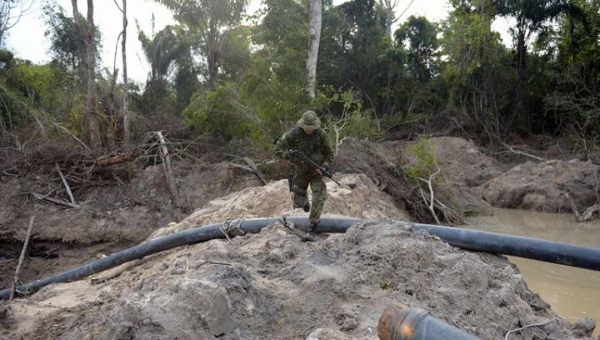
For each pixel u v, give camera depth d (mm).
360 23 33125
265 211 10094
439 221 14930
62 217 14867
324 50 32594
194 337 3900
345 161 15945
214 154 18594
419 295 4609
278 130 16484
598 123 24344
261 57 18859
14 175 15938
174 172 16859
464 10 29844
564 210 16578
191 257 6664
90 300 6242
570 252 6160
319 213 6789
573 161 18484
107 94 20094
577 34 26875
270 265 5625
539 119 29219
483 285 4949
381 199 14297
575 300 7453
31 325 5430
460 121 29078
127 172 16531
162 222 15234
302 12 21078
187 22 27453
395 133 29875
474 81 29484
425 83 34156
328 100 18406
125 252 8375
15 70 28375
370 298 4566
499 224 14617
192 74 30969
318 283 4773
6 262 13852
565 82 26188
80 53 29562
